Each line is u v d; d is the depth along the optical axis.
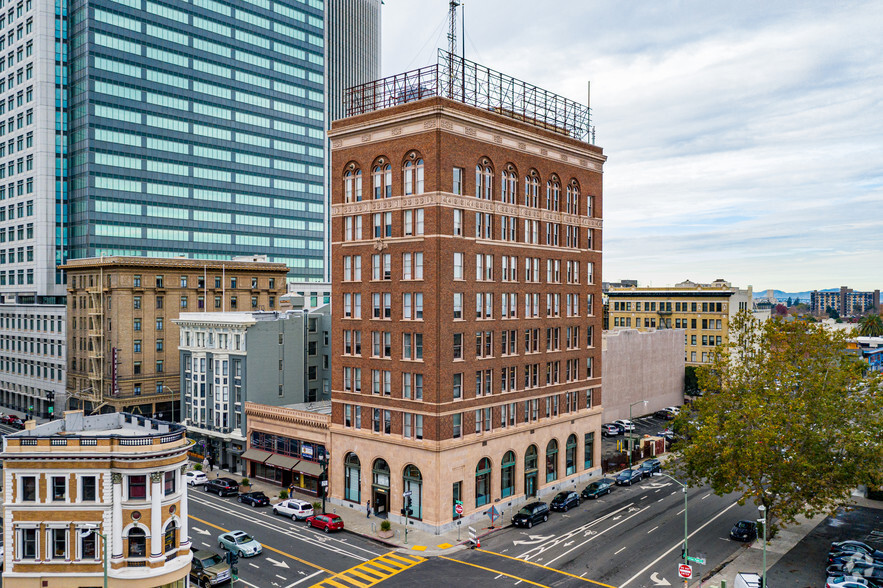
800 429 49.62
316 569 48.38
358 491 63.78
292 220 167.12
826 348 53.97
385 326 61.09
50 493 39.69
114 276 96.06
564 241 72.50
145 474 40.06
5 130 131.88
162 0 137.38
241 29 154.38
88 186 123.94
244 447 77.19
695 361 129.38
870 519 61.44
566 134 75.19
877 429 51.00
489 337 62.66
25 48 126.25
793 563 49.72
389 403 60.50
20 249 127.31
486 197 62.50
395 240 60.19
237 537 52.09
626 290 139.62
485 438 61.28
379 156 62.00
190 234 142.50
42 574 39.53
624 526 58.44
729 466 51.34
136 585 39.34
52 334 111.19
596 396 77.00
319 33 175.00
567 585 45.34
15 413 118.88
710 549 52.50
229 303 108.75
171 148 139.00
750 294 128.62
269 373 80.19
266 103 160.38
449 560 50.19
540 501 62.84
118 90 129.25
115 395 94.69
